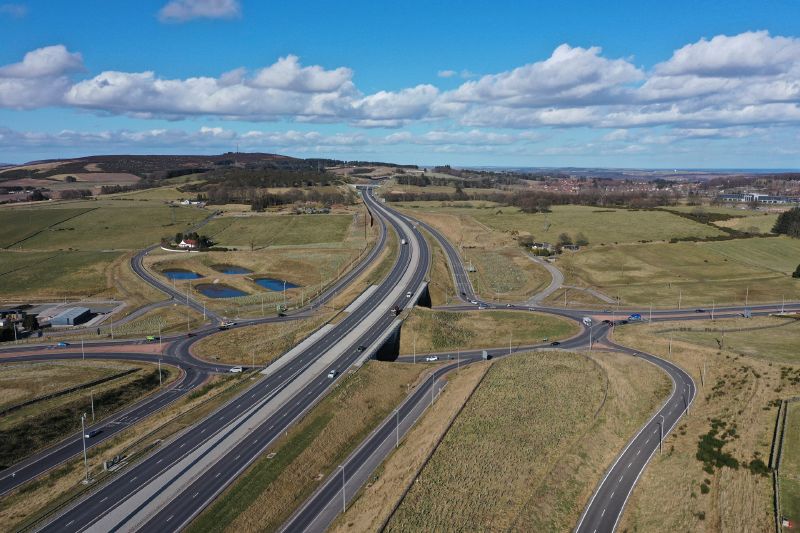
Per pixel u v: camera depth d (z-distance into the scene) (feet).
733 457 318.24
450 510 274.57
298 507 291.58
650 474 315.78
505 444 334.44
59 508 281.33
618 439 351.46
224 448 334.03
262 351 515.91
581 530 272.92
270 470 312.09
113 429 385.29
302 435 348.18
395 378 444.14
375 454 342.64
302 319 602.85
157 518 274.16
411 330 543.39
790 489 286.87
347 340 507.30
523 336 545.44
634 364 454.81
